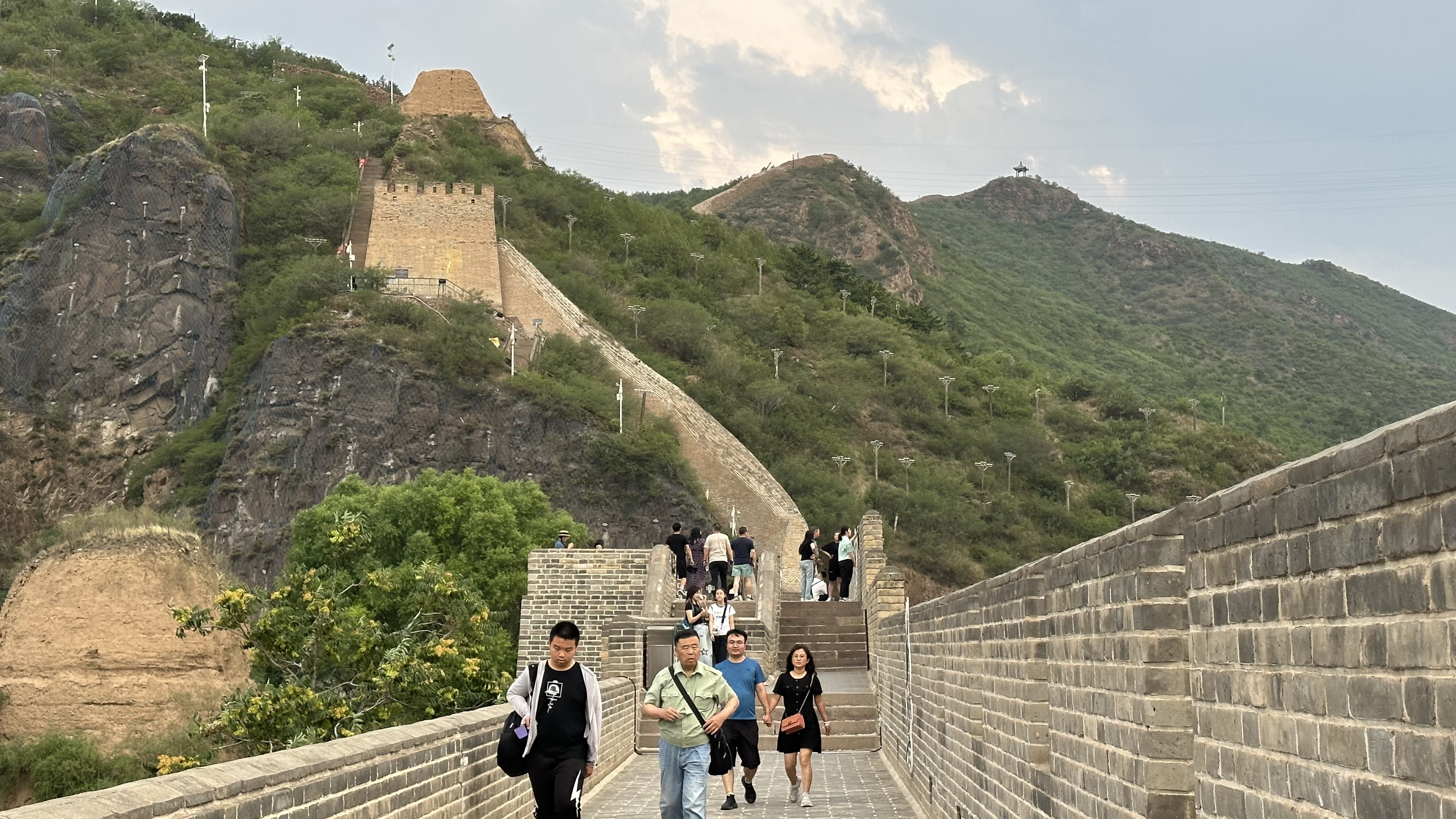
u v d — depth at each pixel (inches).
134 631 1048.8
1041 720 354.6
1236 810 195.6
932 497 3511.3
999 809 402.3
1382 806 149.9
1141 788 238.7
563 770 376.8
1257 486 186.5
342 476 2807.6
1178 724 232.2
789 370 4138.8
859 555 1233.4
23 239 3649.1
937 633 550.3
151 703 1029.2
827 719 608.1
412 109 5113.2
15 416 3289.9
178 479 3080.7
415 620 909.8
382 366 2913.4
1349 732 158.2
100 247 3508.9
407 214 3590.1
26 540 3034.0
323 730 760.3
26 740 1001.5
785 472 3334.2
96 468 3250.5
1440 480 136.9
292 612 839.7
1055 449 4175.7
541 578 1327.5
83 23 5511.8
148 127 3713.1
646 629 932.6
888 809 585.3
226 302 3494.1
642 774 730.8
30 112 4330.7
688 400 3036.4
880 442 3917.3
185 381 3385.8
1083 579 288.4
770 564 1154.0
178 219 3565.5
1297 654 173.2
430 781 392.5
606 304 3909.9
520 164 4857.3
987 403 4441.4
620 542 2635.3
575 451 2753.4
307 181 4057.6
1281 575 178.5
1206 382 7352.4
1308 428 6264.8
